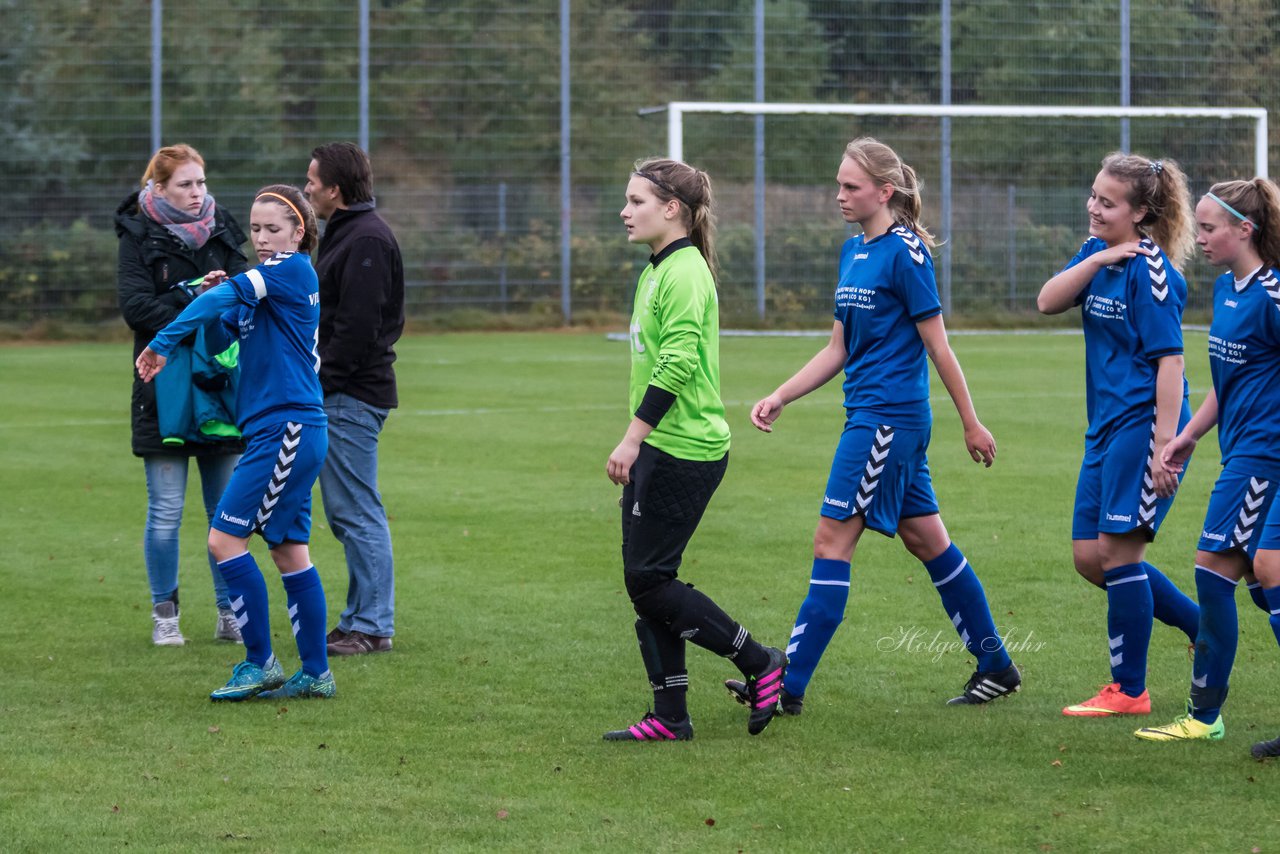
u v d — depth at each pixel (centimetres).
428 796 1159
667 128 7450
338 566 2169
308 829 1086
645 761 1250
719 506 2602
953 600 1425
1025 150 7556
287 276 1413
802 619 1394
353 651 1648
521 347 6269
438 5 7181
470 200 7262
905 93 7544
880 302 1376
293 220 1435
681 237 1308
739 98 7469
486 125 7256
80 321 6788
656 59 7462
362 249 1670
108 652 1661
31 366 5359
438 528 2414
